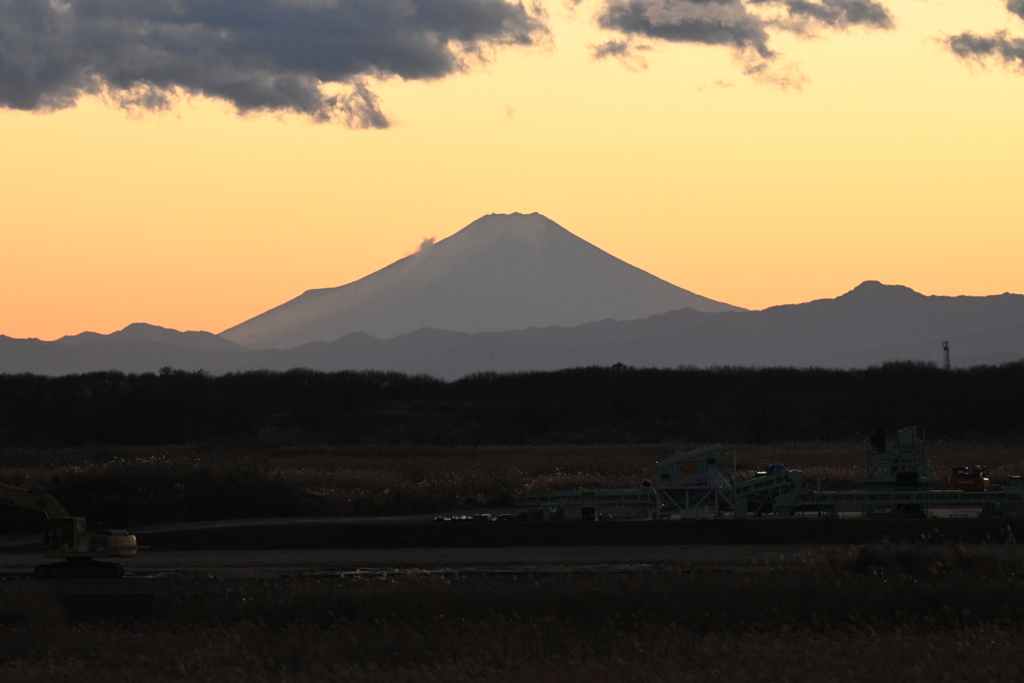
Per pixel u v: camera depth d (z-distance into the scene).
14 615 60.91
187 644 54.50
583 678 47.31
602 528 95.50
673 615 58.03
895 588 60.38
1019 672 47.72
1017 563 68.12
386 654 52.12
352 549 94.62
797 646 51.25
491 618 57.16
